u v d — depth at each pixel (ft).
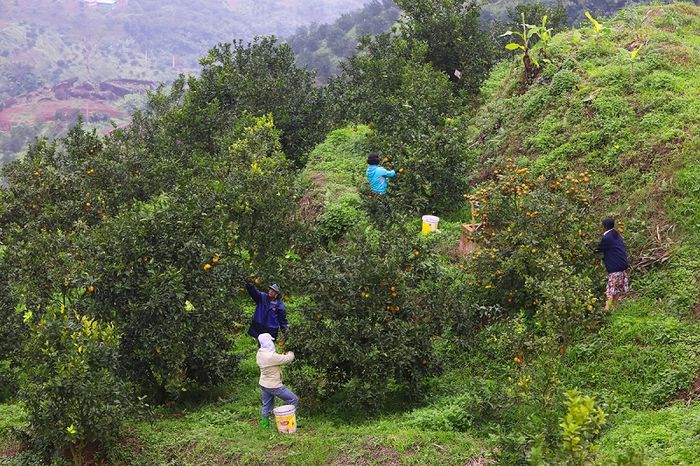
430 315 35.22
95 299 34.99
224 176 49.96
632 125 47.80
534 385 29.32
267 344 31.71
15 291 38.70
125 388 30.32
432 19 79.56
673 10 66.13
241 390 38.01
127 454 30.09
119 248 34.81
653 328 32.89
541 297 36.60
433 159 51.08
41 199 54.13
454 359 37.42
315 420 32.83
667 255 37.06
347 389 34.65
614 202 43.11
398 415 32.53
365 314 33.37
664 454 24.67
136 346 34.83
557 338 31.35
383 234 36.63
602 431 27.04
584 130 49.98
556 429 24.97
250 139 53.52
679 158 42.27
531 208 38.06
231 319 37.06
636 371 31.22
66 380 28.02
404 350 32.53
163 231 35.94
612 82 52.60
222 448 30.01
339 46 334.65
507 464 23.59
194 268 36.06
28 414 30.83
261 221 47.14
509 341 31.32
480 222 44.01
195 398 37.63
